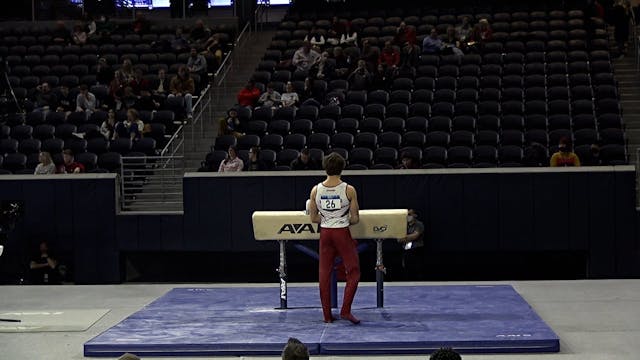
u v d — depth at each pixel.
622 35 42.47
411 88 38.84
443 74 39.91
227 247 30.44
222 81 42.50
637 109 38.16
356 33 44.47
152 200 32.62
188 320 19.84
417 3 49.94
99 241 31.05
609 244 29.03
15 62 45.41
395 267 30.41
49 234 31.16
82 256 31.09
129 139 35.53
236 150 33.28
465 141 33.91
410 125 35.31
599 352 17.45
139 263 32.00
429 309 20.84
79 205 31.05
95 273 31.14
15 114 38.56
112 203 30.94
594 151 31.20
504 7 47.88
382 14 48.28
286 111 36.88
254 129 35.88
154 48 45.66
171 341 17.67
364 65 39.03
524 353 17.30
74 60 45.19
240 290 24.22
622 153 32.41
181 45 45.31
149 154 35.00
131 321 19.75
